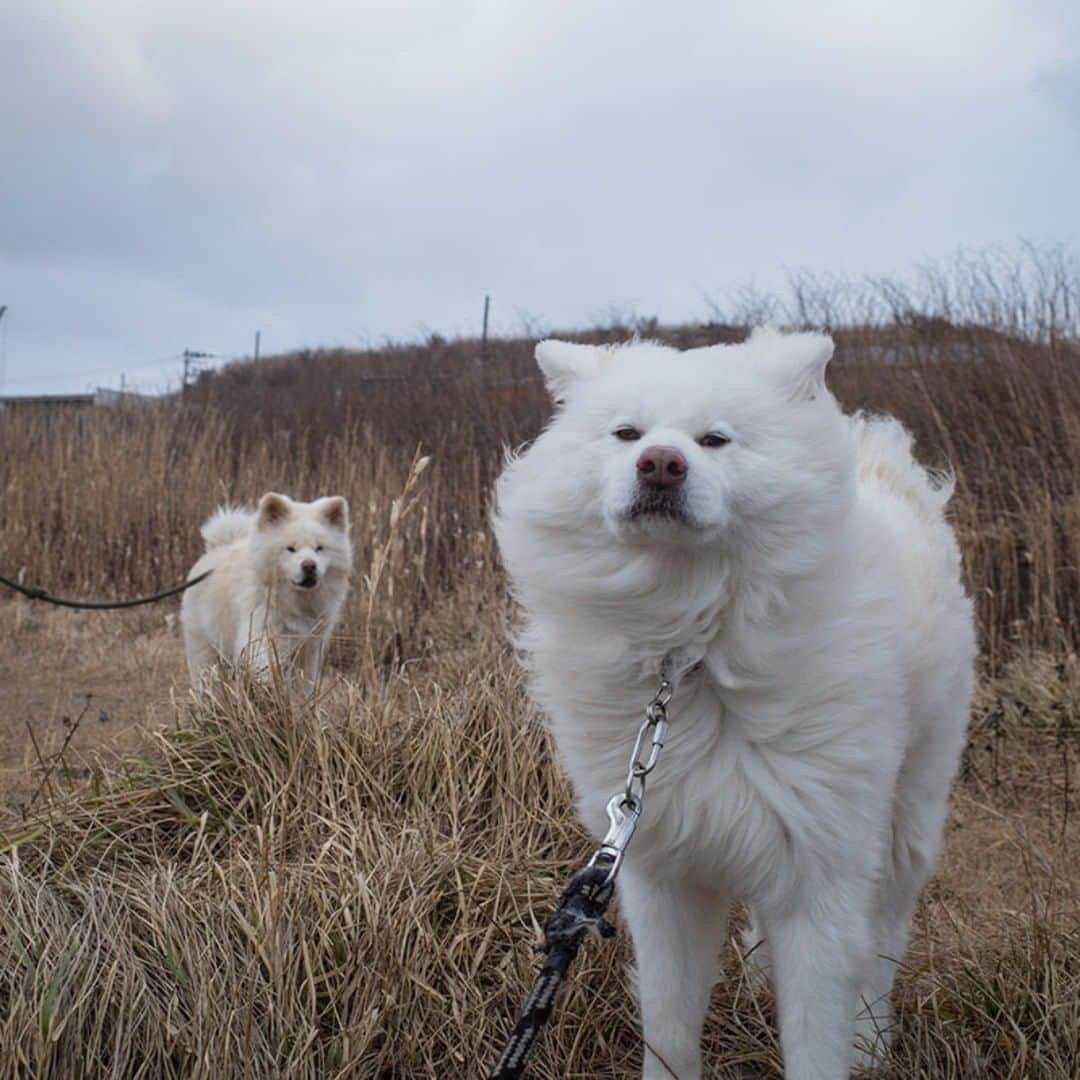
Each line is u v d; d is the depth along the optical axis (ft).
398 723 5.70
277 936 3.97
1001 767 7.04
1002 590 9.35
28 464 16.24
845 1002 3.37
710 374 3.53
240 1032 3.67
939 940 4.61
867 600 3.51
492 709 5.60
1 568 14.19
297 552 9.65
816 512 3.41
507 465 4.00
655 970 3.59
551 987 2.74
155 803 5.12
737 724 3.34
